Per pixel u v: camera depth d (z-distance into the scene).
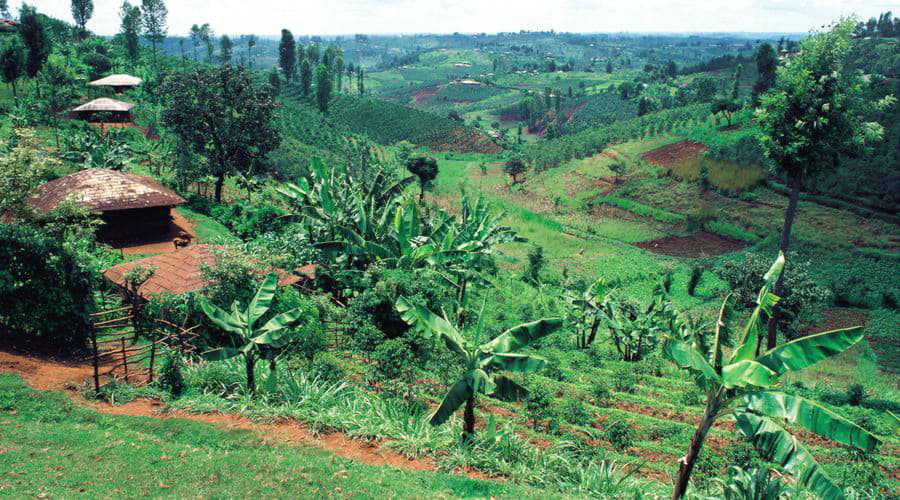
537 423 17.80
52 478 10.46
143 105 76.12
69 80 78.19
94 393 14.99
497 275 50.16
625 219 76.25
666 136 101.56
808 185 69.06
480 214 37.53
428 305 24.38
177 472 11.20
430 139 144.38
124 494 10.18
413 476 12.31
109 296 23.14
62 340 18.72
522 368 13.60
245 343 15.90
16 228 17.91
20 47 73.88
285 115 120.81
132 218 34.94
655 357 31.77
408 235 30.03
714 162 81.75
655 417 21.31
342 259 30.72
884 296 47.78
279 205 52.53
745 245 64.62
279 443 13.26
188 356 18.89
